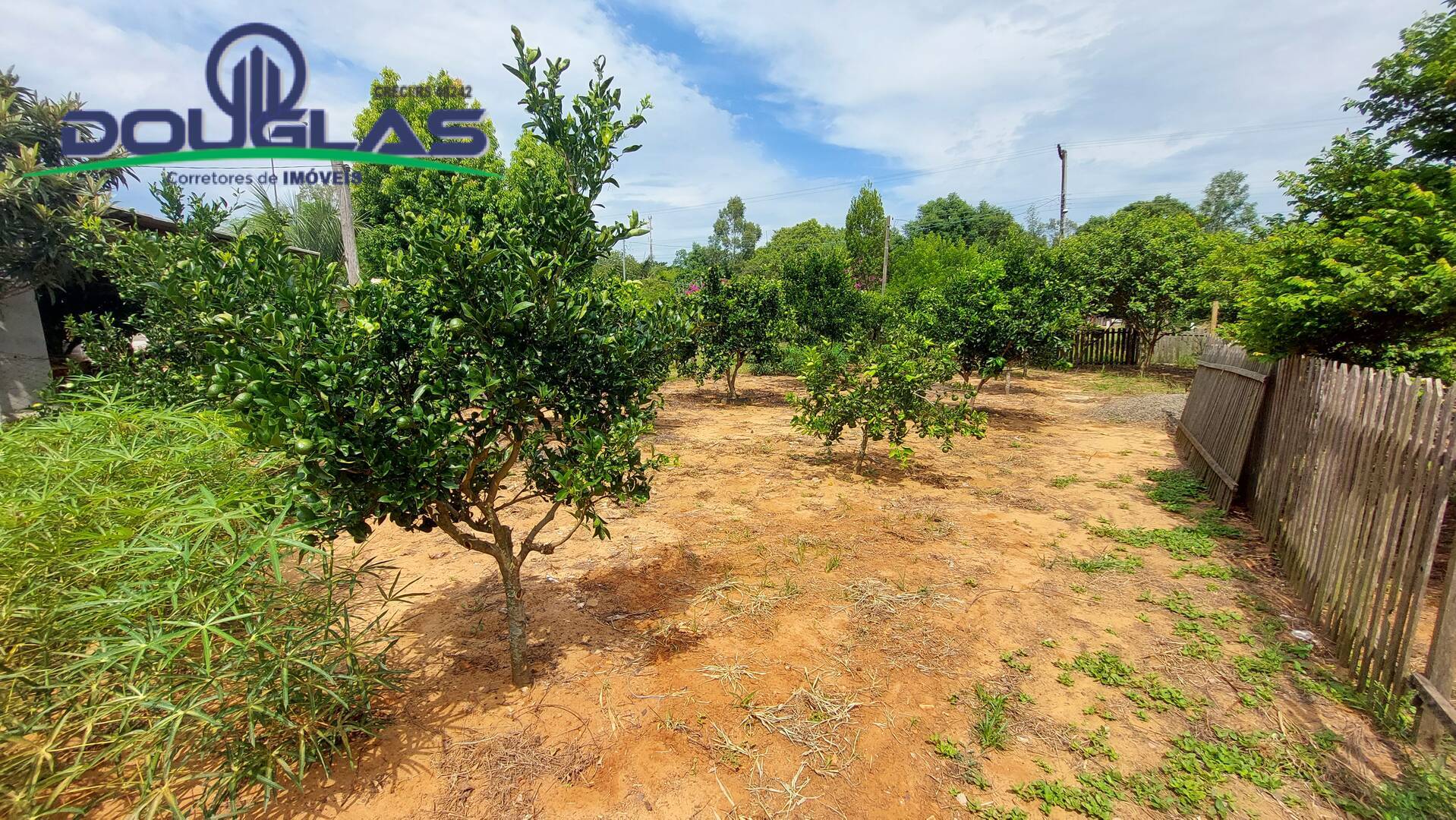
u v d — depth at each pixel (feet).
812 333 51.21
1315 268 16.61
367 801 8.26
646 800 8.36
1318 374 14.56
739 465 24.67
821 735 9.61
